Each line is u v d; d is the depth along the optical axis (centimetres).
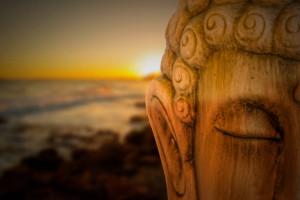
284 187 19
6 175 292
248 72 20
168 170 28
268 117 20
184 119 24
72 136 587
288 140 19
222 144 21
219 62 21
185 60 23
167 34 28
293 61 19
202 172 23
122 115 952
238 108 20
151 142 411
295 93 18
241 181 21
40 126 716
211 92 22
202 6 22
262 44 19
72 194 246
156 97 27
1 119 798
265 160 20
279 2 19
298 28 18
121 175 292
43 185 268
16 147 486
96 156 349
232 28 20
